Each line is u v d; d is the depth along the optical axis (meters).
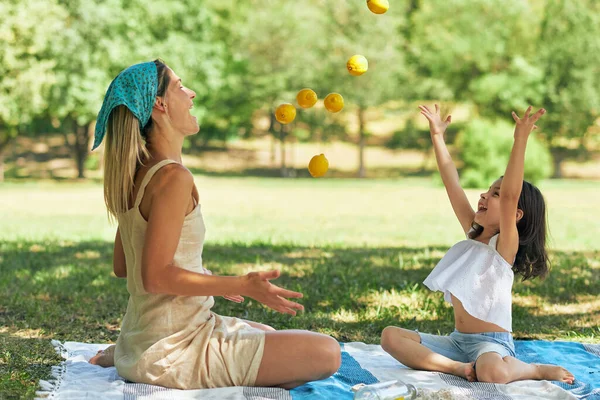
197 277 2.99
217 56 31.14
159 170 3.10
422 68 36.94
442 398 3.12
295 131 42.91
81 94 26.42
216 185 27.66
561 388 3.32
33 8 24.09
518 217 3.88
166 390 3.14
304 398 3.14
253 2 36.09
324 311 5.44
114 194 3.16
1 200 19.77
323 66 34.28
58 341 4.16
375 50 33.56
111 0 26.81
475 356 3.62
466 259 3.76
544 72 33.41
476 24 34.12
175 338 3.18
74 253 8.48
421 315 5.29
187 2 29.95
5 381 3.41
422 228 13.11
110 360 3.62
